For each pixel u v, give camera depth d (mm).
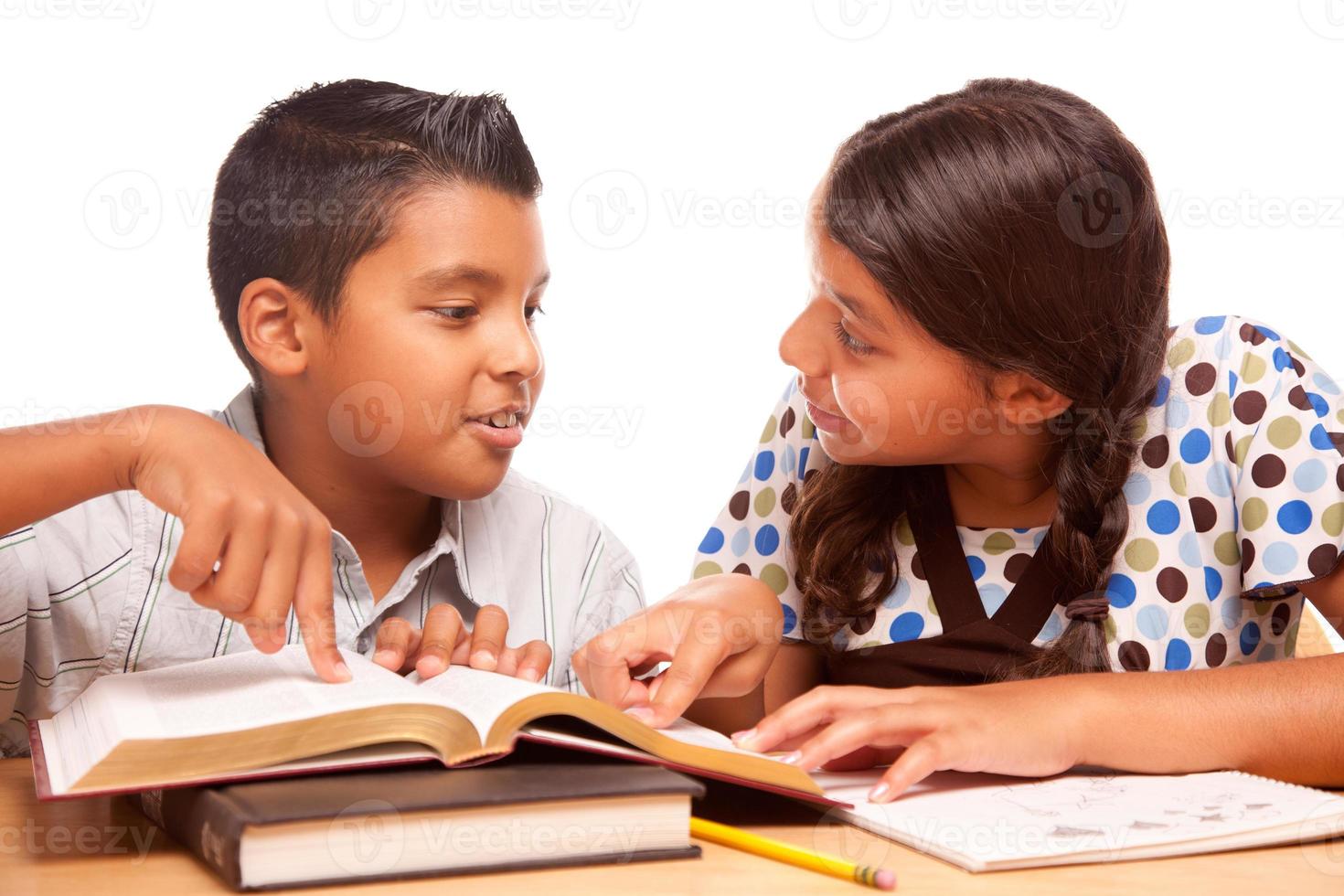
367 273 888
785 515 1142
